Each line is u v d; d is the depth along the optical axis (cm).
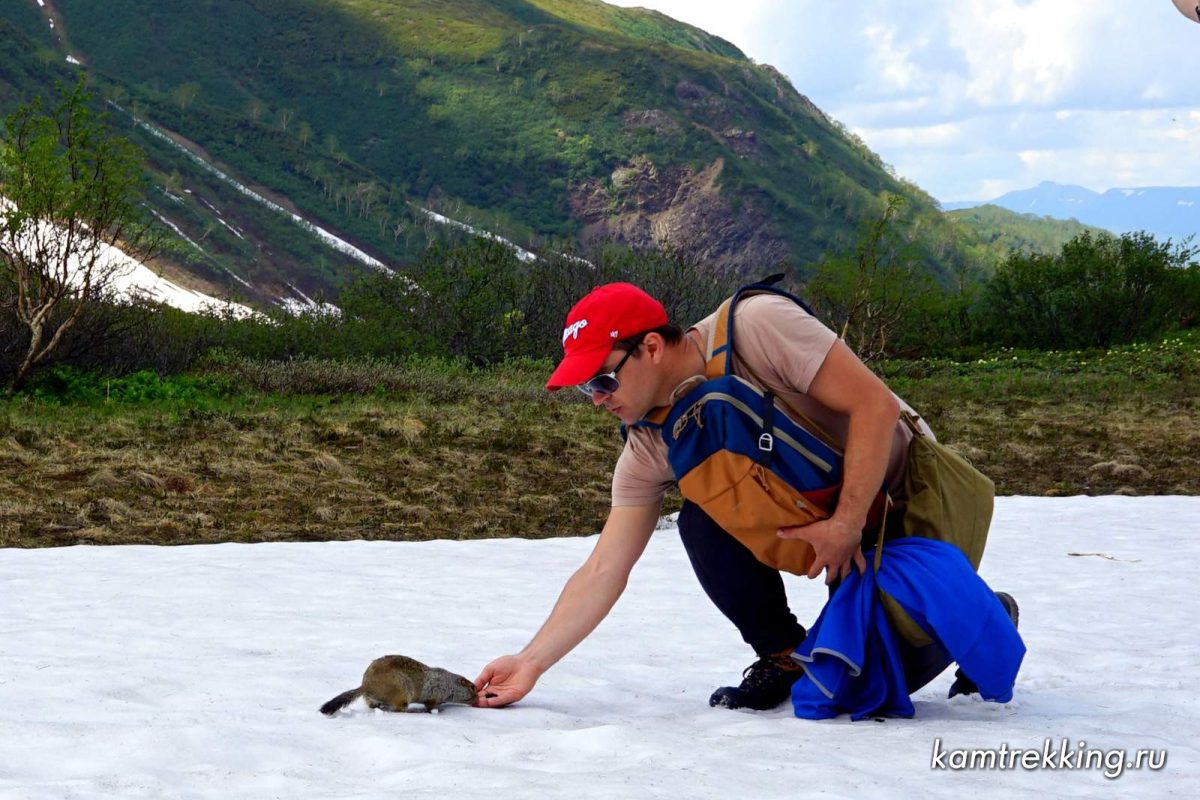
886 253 3041
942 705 374
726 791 254
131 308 1998
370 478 1250
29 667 409
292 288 19275
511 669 367
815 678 344
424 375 2097
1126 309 3550
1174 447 1617
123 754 288
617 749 298
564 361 333
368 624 540
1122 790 266
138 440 1347
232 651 461
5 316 1748
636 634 534
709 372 333
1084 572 720
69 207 1708
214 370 2062
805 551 332
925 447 351
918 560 340
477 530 1045
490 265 2841
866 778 267
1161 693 389
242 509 1077
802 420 332
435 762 280
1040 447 1623
